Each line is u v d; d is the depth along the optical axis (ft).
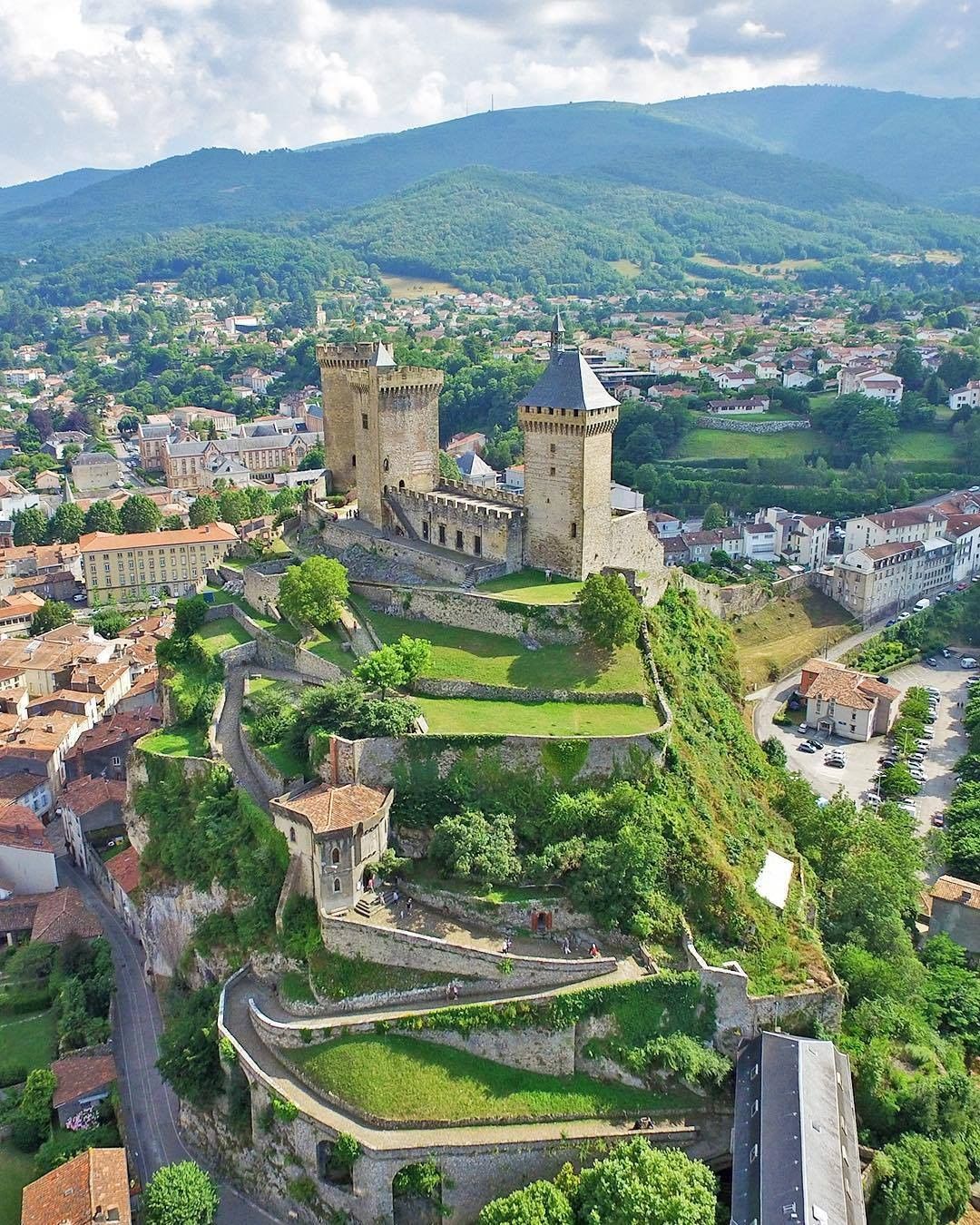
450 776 396.78
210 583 654.12
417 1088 325.21
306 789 397.19
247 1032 358.02
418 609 505.25
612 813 378.73
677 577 575.79
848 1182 280.72
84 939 469.16
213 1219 335.47
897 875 433.07
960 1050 381.40
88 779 574.15
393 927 358.43
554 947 355.15
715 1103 328.29
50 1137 371.97
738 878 380.78
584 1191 294.05
